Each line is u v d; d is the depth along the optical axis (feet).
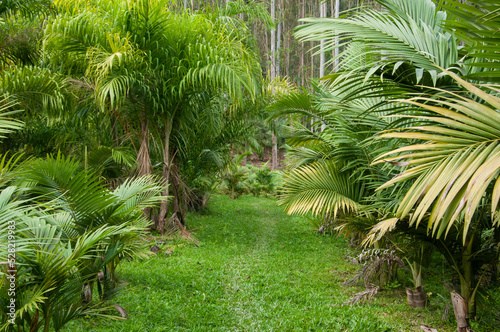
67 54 23.99
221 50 23.72
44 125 23.67
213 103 29.99
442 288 17.80
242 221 38.09
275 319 13.71
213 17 28.04
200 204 41.27
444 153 5.94
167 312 13.79
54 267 8.14
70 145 26.68
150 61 23.25
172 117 26.91
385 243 17.78
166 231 27.35
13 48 23.48
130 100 24.21
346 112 16.98
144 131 25.99
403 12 11.09
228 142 34.81
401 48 9.10
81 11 24.08
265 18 33.32
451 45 9.23
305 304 15.61
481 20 6.31
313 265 22.12
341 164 18.30
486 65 6.77
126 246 12.71
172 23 24.22
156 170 28.48
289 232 32.83
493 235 12.53
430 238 12.76
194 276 18.39
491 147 5.46
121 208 12.10
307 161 22.49
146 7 22.65
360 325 13.29
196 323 13.10
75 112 24.48
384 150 13.55
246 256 23.81
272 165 91.09
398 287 18.08
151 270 18.90
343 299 16.20
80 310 9.79
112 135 28.76
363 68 9.53
